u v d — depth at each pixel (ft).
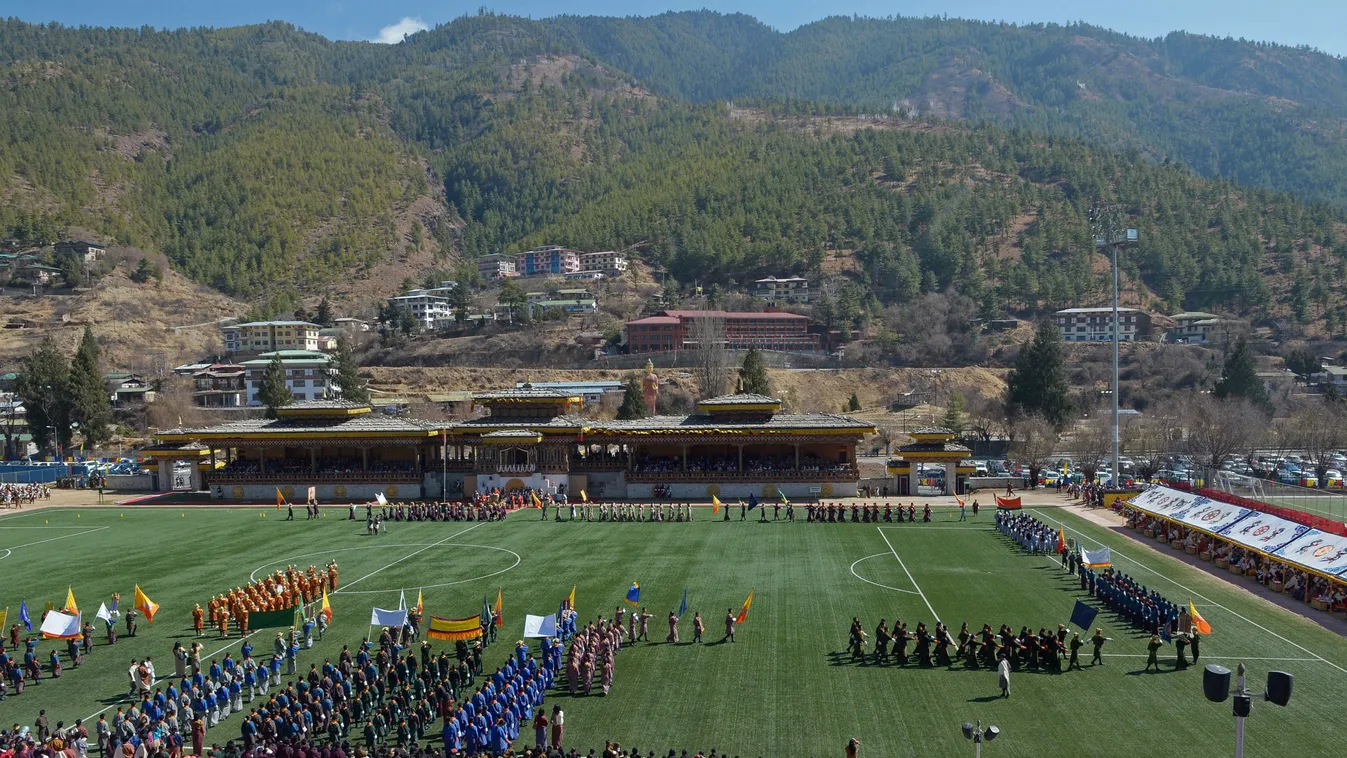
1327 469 471.21
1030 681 175.01
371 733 154.30
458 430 426.92
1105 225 388.78
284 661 188.03
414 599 238.89
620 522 352.28
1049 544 285.43
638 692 171.94
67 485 488.85
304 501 434.30
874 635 203.51
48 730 154.92
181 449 468.75
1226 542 269.23
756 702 165.99
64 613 198.18
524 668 171.32
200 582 262.26
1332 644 193.67
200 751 150.82
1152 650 180.55
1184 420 549.95
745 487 422.00
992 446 586.86
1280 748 144.66
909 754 144.15
